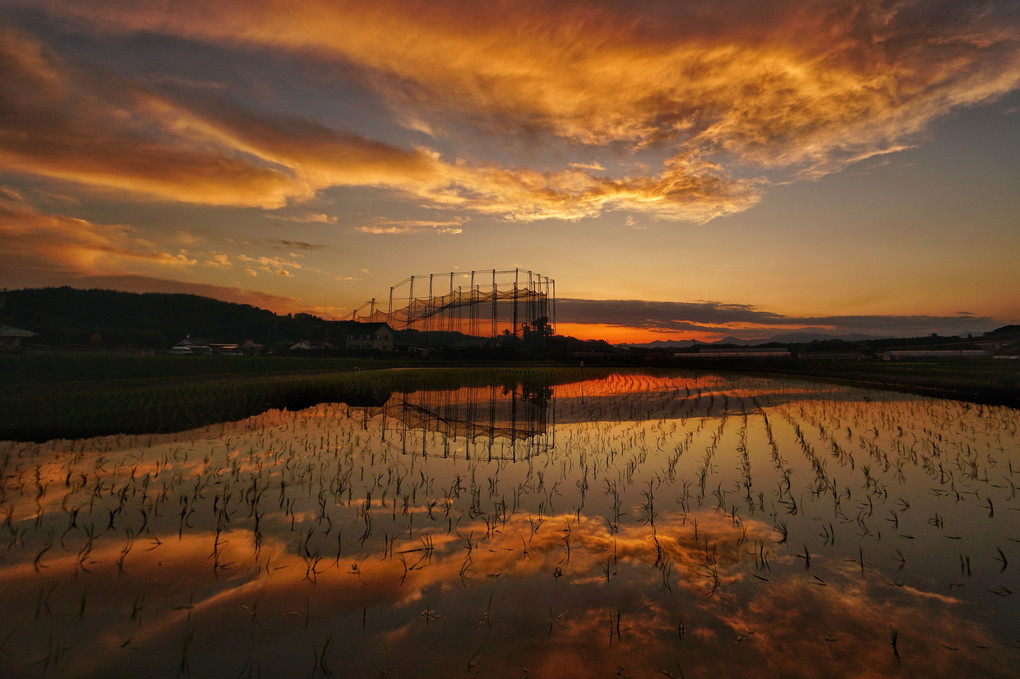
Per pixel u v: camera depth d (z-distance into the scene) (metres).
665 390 32.25
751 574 5.70
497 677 3.88
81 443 13.12
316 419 18.36
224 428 15.87
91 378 31.83
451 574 5.70
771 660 4.10
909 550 6.34
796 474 10.27
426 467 10.90
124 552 6.18
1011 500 8.38
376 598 5.14
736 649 4.26
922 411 20.88
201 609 4.86
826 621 4.68
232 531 6.95
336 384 33.00
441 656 4.16
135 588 5.26
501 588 5.37
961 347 76.62
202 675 3.88
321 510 7.89
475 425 17.17
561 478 10.02
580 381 40.22
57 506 7.91
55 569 5.68
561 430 16.16
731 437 14.70
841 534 6.93
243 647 4.26
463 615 4.82
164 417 17.58
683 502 8.41
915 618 4.72
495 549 6.42
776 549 6.42
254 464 10.98
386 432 15.46
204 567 5.80
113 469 10.38
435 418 18.86
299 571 5.73
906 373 43.94
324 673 3.91
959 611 4.84
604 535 6.93
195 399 22.72
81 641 4.29
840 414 20.03
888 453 12.30
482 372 50.94
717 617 4.77
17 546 6.33
